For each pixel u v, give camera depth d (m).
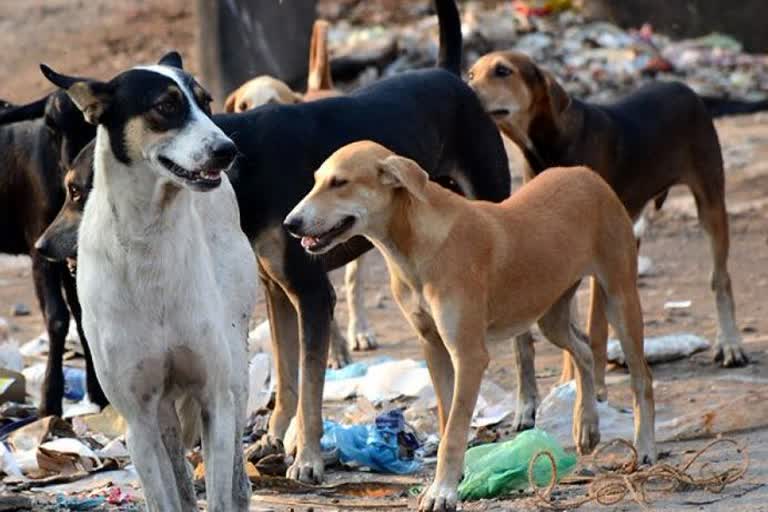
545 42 28.75
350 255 12.02
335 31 29.64
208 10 24.98
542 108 13.84
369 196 9.88
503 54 13.97
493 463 10.31
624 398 12.91
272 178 11.41
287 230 10.34
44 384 13.01
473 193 13.32
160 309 8.52
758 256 18.66
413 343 15.62
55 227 10.34
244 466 9.42
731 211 20.48
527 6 30.61
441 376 10.32
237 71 24.84
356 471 11.45
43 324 17.02
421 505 9.69
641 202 14.62
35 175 13.16
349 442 11.55
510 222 10.38
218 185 8.35
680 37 30.48
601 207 11.00
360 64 26.98
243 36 24.77
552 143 13.90
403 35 28.25
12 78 27.83
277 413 11.88
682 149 14.66
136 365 8.57
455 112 13.05
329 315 11.44
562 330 11.15
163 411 9.02
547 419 12.20
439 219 9.91
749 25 30.25
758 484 9.84
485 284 10.05
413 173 9.71
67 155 12.37
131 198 8.39
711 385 13.23
